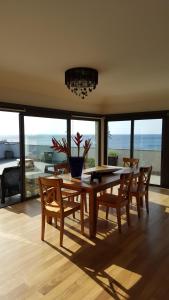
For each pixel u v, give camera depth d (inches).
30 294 78.4
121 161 262.5
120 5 73.0
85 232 126.3
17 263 96.4
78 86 143.9
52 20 82.4
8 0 69.7
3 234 122.7
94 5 72.9
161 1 70.9
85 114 242.2
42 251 106.0
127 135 254.4
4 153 183.9
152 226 136.2
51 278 86.9
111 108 262.1
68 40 100.3
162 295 78.3
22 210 160.4
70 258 100.6
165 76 163.3
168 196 198.2
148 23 85.0
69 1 70.5
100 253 105.2
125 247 111.0
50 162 207.2
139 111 239.5
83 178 140.3
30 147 185.3
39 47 108.3
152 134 235.9
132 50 112.2
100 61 129.2
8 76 153.9
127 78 167.9
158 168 235.1
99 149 271.7
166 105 219.8
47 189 117.0
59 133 215.0
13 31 91.0
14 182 179.0
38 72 151.6
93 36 96.3
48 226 133.5
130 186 138.6
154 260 99.8
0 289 80.8
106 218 148.0
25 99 177.6
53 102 203.9
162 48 110.0
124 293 79.1
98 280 86.0
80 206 123.7
